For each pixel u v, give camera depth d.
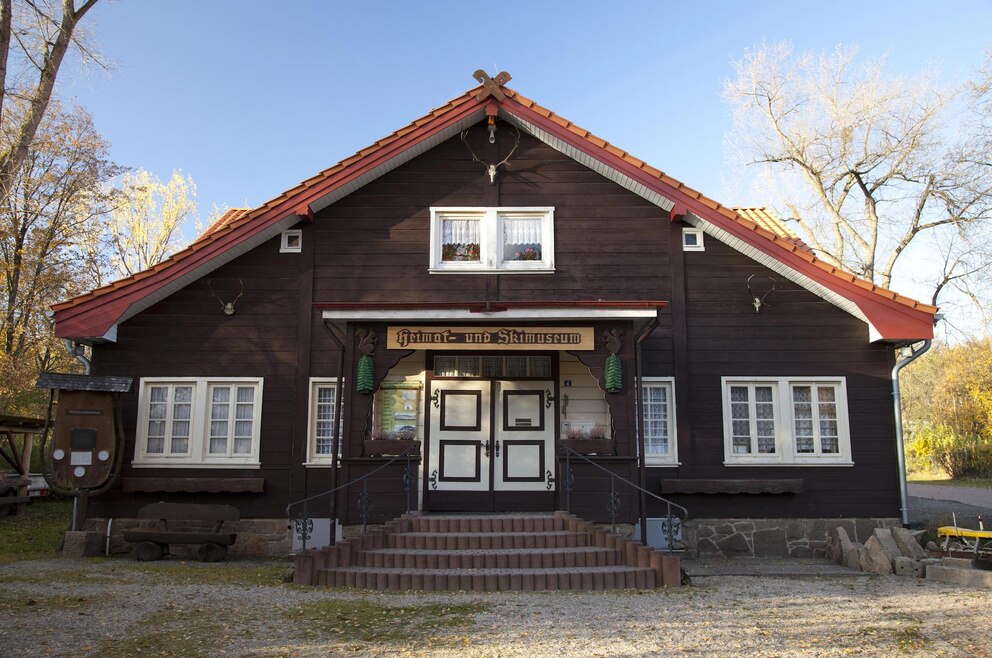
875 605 8.30
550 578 9.19
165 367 13.15
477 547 10.23
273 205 12.99
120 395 12.73
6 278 25.88
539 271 13.27
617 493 11.30
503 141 13.69
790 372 13.20
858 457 13.00
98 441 12.38
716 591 9.09
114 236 30.02
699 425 13.04
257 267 13.43
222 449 13.05
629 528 11.34
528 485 12.80
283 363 13.18
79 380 12.30
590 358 11.59
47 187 25.95
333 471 10.99
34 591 8.74
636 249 13.43
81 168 26.47
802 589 9.32
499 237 13.45
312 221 13.45
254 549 12.65
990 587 9.46
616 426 11.50
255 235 12.99
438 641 6.71
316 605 8.15
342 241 13.44
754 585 9.60
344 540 10.19
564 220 13.48
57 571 10.36
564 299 13.23
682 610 7.93
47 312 12.55
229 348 13.22
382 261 13.36
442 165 13.62
